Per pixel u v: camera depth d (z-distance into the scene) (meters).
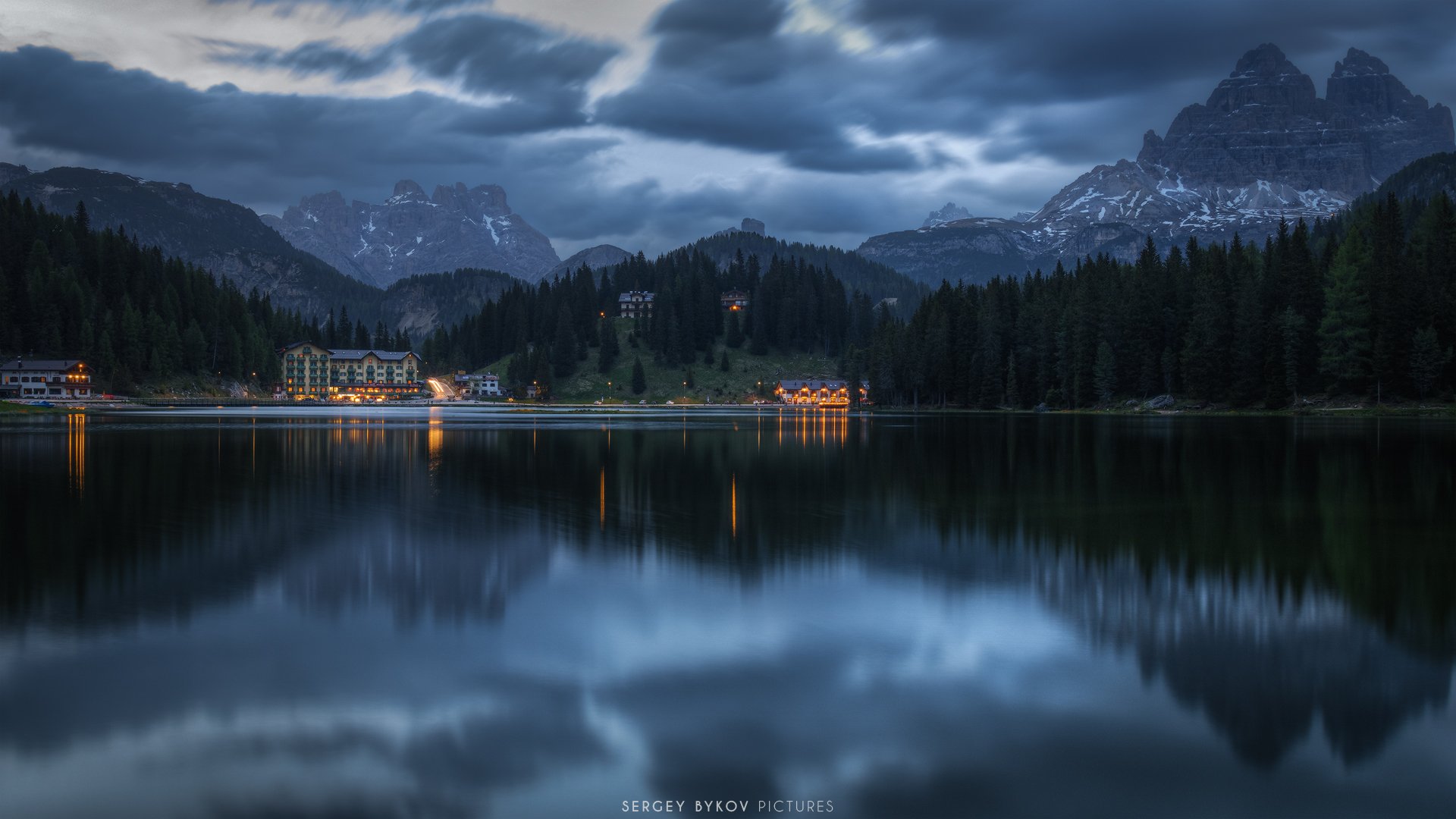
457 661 22.92
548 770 17.28
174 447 85.12
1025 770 17.39
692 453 83.06
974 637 24.97
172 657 22.92
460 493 53.66
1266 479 60.12
